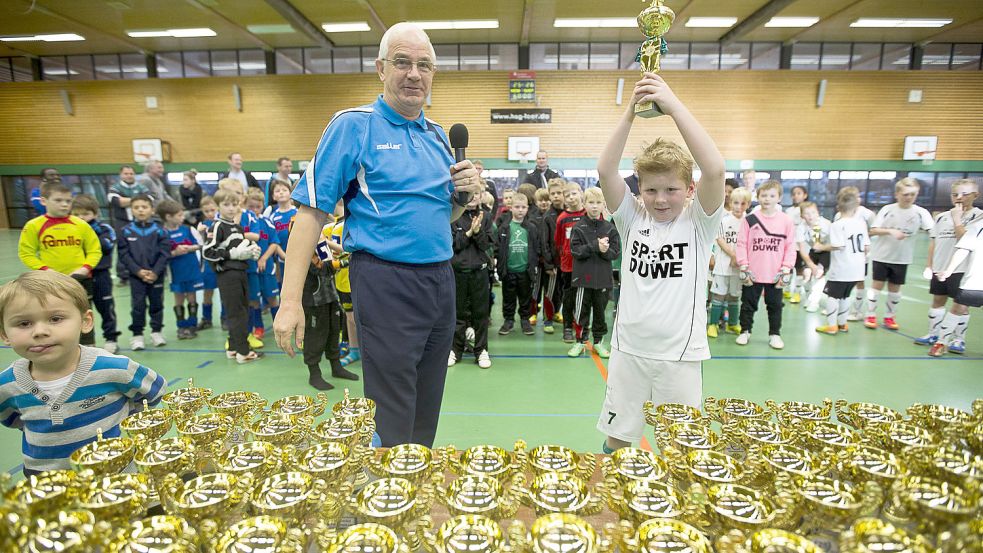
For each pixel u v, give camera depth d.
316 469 0.79
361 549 0.64
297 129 12.55
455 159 1.64
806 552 0.59
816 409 1.03
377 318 1.34
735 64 12.53
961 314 4.47
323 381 3.68
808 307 6.47
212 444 0.91
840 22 10.83
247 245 4.18
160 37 11.72
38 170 13.09
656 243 1.55
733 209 5.06
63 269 3.77
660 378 1.55
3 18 10.35
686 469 0.81
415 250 1.33
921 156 12.27
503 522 0.79
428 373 1.50
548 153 12.46
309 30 10.86
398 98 1.34
